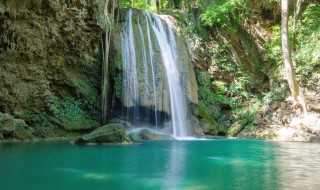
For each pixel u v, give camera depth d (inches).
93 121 589.0
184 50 749.3
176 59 725.3
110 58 634.2
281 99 727.1
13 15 484.4
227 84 800.3
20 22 503.2
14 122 447.5
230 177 207.2
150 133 546.9
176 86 695.7
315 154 349.1
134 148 372.2
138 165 250.4
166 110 654.5
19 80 510.9
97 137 415.8
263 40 868.6
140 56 660.1
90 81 622.8
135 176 207.0
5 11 471.8
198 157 307.1
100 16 595.8
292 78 671.8
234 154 340.8
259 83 821.9
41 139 479.5
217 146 432.5
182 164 260.8
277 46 811.4
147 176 207.5
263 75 835.4
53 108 541.0
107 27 611.5
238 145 455.8
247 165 261.6
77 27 575.2
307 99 691.4
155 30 709.3
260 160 295.0
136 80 637.3
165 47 711.1
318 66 721.6
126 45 651.5
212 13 817.5
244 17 877.8
